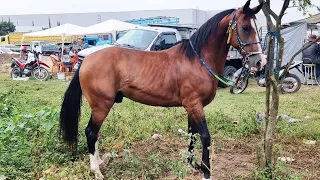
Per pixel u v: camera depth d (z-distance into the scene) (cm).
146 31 1280
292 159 556
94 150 489
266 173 454
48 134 562
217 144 628
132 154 582
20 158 508
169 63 476
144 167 504
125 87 480
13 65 1825
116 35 1991
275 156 504
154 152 567
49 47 2720
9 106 782
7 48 3347
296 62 1315
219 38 465
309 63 1427
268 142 462
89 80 475
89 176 472
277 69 449
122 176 484
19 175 470
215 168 527
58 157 526
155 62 478
